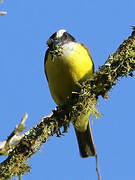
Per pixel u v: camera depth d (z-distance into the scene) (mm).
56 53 9867
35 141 8102
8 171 7676
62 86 10062
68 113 8516
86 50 10289
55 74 9945
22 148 7996
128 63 8297
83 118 10109
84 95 8422
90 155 11203
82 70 9859
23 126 6402
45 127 8250
